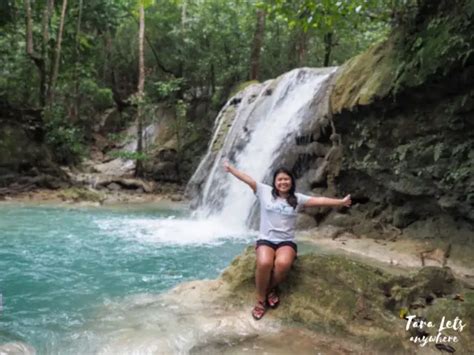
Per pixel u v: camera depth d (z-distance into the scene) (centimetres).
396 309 395
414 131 715
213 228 952
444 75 619
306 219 863
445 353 342
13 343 345
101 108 2303
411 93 691
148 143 1975
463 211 634
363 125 807
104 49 2350
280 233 409
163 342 350
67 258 650
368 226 802
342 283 406
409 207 751
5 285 511
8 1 1691
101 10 2006
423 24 696
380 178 786
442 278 432
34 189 1423
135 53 2350
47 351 338
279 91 1218
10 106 1520
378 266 612
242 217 1003
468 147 623
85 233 853
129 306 436
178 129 1858
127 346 343
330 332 373
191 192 1386
